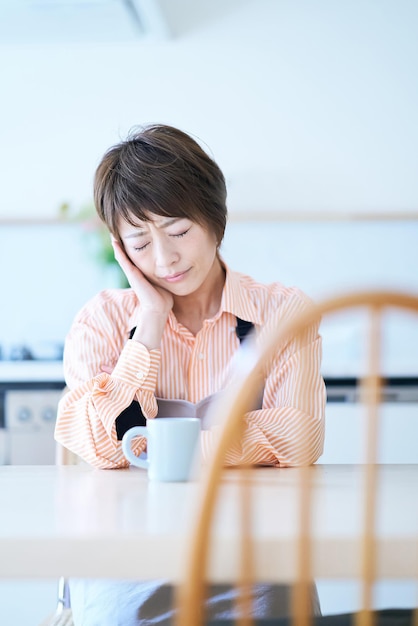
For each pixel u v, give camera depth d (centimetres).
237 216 415
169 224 166
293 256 423
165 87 420
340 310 91
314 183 417
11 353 405
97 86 422
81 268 426
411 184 414
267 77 418
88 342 179
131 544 97
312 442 164
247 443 158
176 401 173
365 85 415
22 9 342
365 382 93
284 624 117
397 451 341
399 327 416
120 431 166
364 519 92
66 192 423
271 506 115
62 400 169
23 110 423
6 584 301
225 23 418
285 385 169
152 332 170
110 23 361
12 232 428
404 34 414
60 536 98
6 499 124
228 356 179
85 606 154
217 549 96
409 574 96
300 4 416
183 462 141
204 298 181
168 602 149
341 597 279
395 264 421
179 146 167
